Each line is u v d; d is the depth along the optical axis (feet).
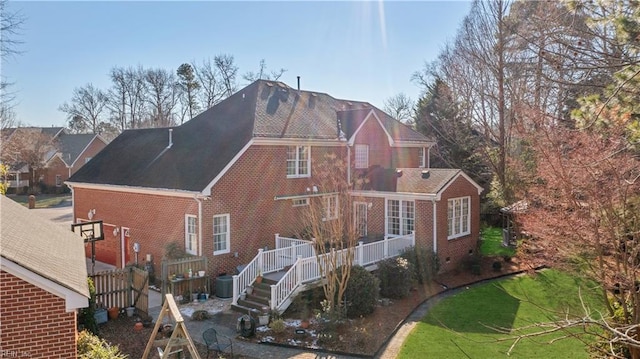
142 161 83.61
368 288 55.16
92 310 46.65
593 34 31.71
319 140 80.18
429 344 46.78
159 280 69.87
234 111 83.56
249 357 43.11
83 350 35.29
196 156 74.18
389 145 96.43
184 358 40.04
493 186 105.50
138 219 75.31
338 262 59.93
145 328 50.34
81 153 219.41
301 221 77.82
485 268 77.77
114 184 79.61
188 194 64.80
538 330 50.37
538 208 59.26
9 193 199.11
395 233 78.74
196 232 64.85
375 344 46.24
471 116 121.90
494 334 49.29
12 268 28.40
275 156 74.18
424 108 141.59
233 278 57.06
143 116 239.71
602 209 40.09
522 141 88.69
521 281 70.95
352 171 87.04
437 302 61.11
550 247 52.39
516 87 101.50
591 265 42.80
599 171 39.24
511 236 90.89
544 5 60.23
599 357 36.63
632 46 29.01
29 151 199.31
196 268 62.54
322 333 47.52
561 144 48.06
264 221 72.33
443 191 74.59
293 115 84.43
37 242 38.70
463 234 80.79
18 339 28.91
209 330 44.19
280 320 49.73
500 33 92.68
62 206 166.20
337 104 102.68
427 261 70.90
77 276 33.53
